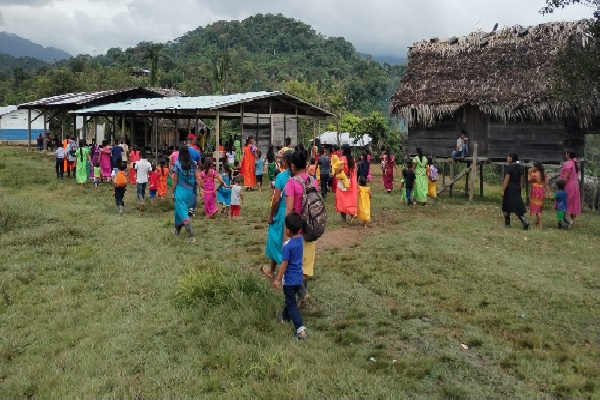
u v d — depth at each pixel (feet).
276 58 444.55
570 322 20.66
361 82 291.99
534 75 52.16
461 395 15.14
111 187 58.49
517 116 55.21
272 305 21.22
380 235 34.73
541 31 55.88
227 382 15.64
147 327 19.26
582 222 42.88
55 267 26.76
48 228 35.14
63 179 65.36
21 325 19.80
